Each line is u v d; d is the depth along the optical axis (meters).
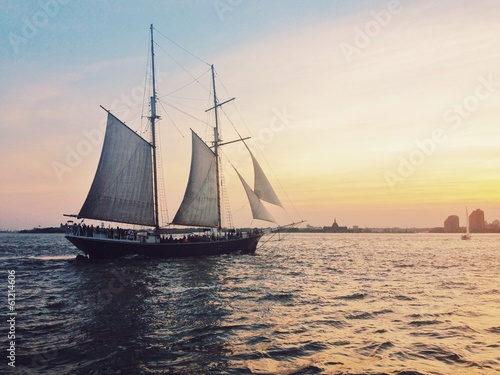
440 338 17.94
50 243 130.62
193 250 59.22
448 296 29.25
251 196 66.38
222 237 65.50
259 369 13.97
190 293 29.75
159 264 50.59
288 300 27.20
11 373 13.46
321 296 28.98
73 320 20.97
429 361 14.89
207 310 23.58
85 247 51.47
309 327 19.80
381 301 27.09
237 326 19.83
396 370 13.92
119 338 17.59
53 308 24.17
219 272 43.72
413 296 29.19
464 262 61.22
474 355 15.57
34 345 16.56
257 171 65.56
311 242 165.88
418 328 19.72
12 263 53.72
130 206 55.50
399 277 41.31
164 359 14.92
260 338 17.73
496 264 57.62
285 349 16.20
